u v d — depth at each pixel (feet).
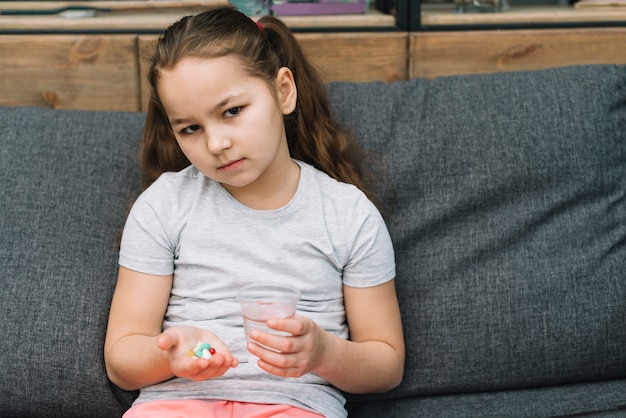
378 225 4.76
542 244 5.17
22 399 4.66
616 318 5.08
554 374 5.06
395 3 6.26
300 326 3.88
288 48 5.09
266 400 4.30
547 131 5.30
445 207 5.18
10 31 6.16
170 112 4.35
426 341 5.04
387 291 4.78
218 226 4.64
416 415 4.81
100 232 5.04
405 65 6.31
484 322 5.04
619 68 5.59
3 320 4.74
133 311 4.58
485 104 5.39
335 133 5.22
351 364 4.41
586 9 6.57
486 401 4.96
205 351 3.89
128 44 6.16
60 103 6.27
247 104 4.32
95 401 4.69
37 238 4.95
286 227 4.66
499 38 6.30
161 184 4.78
